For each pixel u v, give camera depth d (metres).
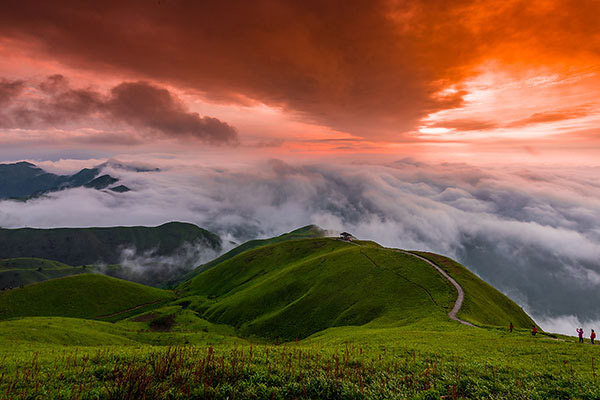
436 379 25.05
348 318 94.00
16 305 162.12
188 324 128.88
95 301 178.62
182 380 22.11
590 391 23.28
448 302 80.12
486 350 35.72
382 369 27.08
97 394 20.16
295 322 107.38
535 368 28.39
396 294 95.88
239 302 142.62
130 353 29.17
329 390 22.03
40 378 23.20
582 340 44.09
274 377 23.33
